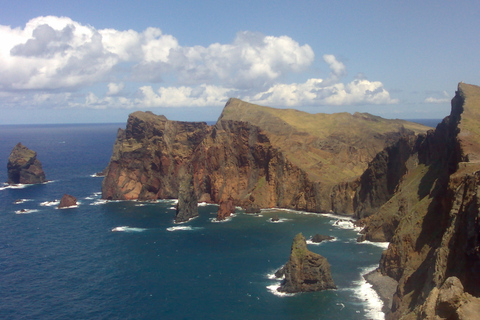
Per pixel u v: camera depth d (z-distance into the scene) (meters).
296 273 105.88
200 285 111.19
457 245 76.75
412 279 91.12
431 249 98.00
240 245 145.50
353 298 99.94
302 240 110.06
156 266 125.81
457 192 84.81
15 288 111.56
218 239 153.50
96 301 103.31
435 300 60.75
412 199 137.62
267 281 112.69
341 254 131.12
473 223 71.56
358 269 118.12
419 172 149.00
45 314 97.25
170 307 99.25
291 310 95.31
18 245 148.38
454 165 113.25
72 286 112.31
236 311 95.94
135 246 146.00
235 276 116.69
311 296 101.88
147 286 111.31
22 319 95.00
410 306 83.50
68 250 142.25
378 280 108.50
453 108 152.62
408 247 108.19
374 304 96.44
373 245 140.25
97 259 133.00
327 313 93.00
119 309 99.00
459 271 72.81
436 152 145.12
